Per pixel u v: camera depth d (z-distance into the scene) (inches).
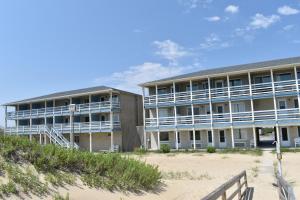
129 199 441.7
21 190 358.3
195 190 559.2
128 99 1840.6
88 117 1870.1
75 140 1886.1
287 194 257.4
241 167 861.8
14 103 2128.4
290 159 947.3
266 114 1354.6
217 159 1042.7
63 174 433.4
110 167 513.7
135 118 1877.5
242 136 1405.0
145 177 515.8
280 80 1355.8
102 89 1753.2
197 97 1480.1
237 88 1408.7
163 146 1391.5
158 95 1588.3
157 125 1550.2
